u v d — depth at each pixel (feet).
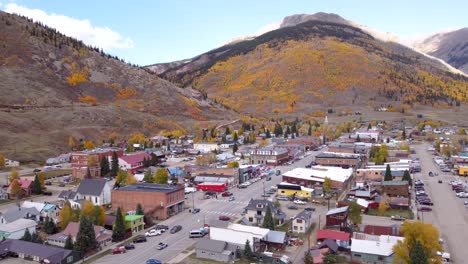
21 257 278.05
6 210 383.24
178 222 357.41
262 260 272.31
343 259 273.13
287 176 488.85
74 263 272.31
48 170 590.96
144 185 407.85
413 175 541.75
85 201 367.04
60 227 329.93
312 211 387.96
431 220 358.64
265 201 358.43
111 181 515.91
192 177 525.75
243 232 290.15
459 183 484.74
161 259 276.41
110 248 297.53
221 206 407.03
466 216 369.50
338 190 455.63
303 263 265.75
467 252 285.64
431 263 244.22
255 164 618.03
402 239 279.69
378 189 452.35
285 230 331.77
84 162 542.16
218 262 271.08
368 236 295.28
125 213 351.25
